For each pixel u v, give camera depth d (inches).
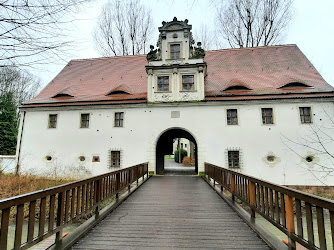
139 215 224.1
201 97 580.4
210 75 674.2
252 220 197.6
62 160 614.2
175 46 629.0
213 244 157.5
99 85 714.8
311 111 534.3
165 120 592.1
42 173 614.9
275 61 693.3
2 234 98.3
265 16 924.0
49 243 156.3
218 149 560.4
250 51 761.6
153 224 198.2
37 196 123.8
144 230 183.8
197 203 273.4
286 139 535.8
